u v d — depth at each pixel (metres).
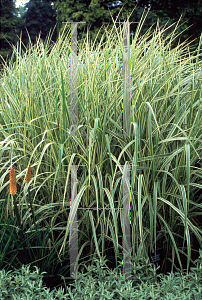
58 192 1.97
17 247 1.73
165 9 6.21
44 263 1.78
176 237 2.04
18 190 2.07
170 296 1.43
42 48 2.53
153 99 1.98
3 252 1.71
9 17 12.20
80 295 1.57
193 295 1.52
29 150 2.12
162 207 2.07
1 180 1.78
